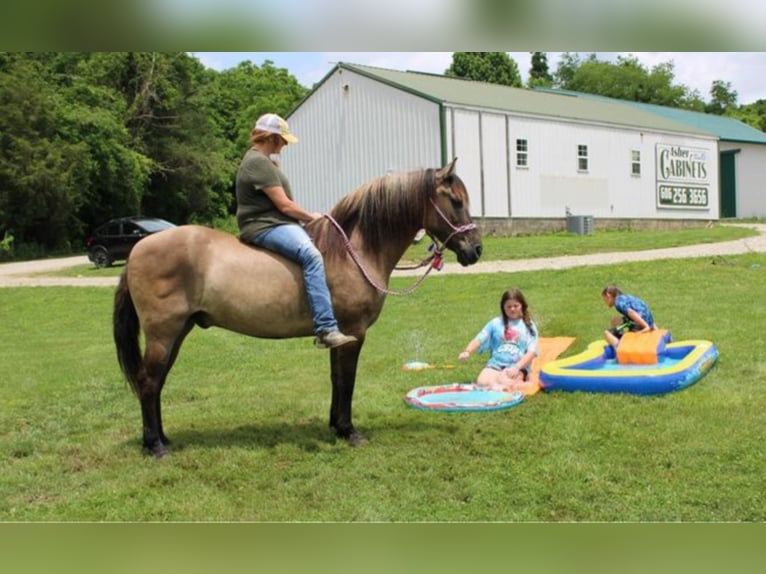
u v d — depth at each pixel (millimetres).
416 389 7309
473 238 5887
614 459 5191
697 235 25344
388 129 29141
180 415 6969
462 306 13117
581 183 33031
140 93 48438
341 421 5926
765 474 4824
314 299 5508
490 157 29109
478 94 31641
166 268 5504
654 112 48906
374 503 4625
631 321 8188
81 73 46969
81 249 41781
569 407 6555
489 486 4828
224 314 5609
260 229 5629
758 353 8188
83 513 4609
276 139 5824
